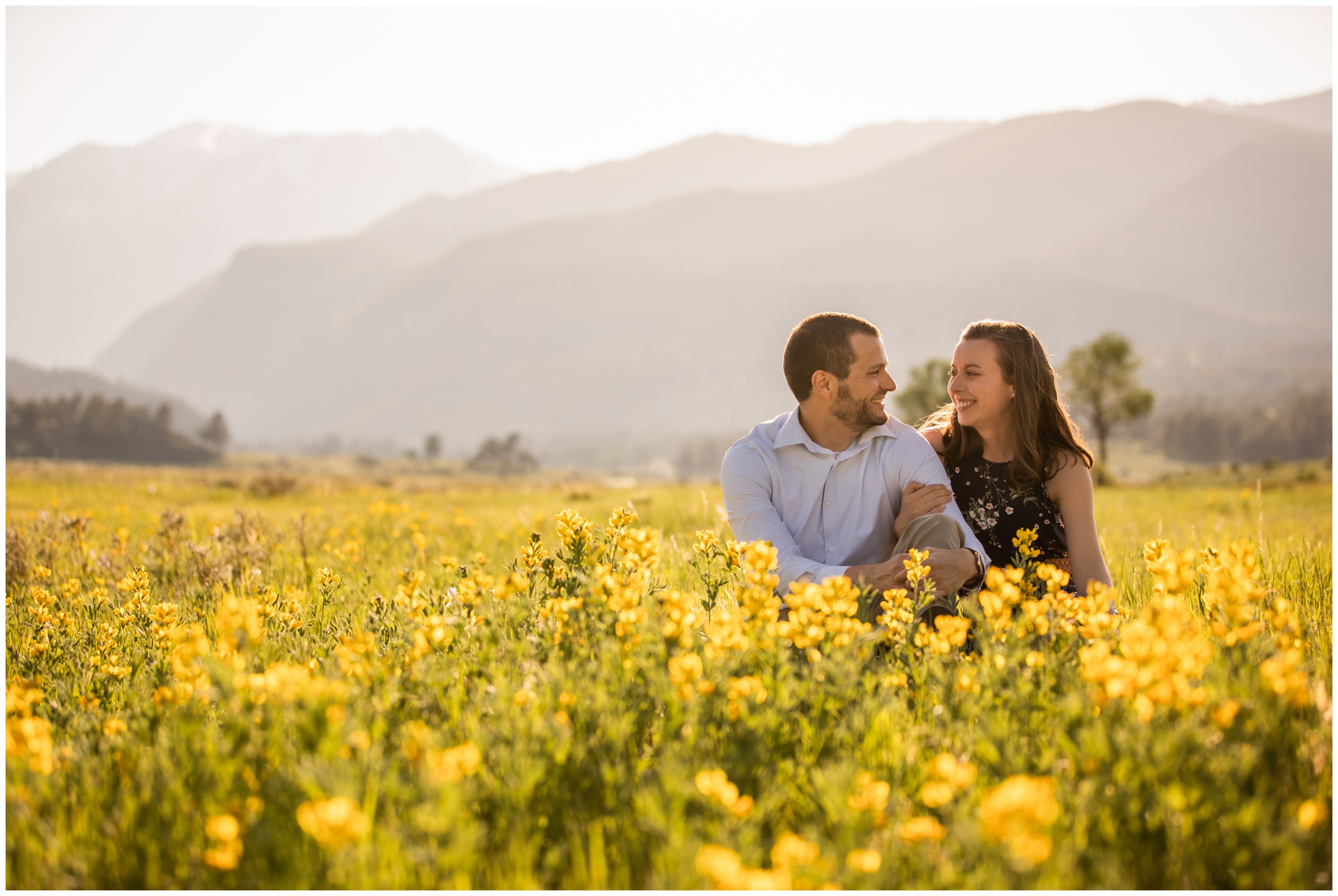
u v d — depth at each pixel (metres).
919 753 1.99
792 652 2.40
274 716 1.94
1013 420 3.79
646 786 1.80
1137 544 6.75
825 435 3.94
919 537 3.38
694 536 6.31
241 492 16.89
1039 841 1.39
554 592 2.96
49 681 2.89
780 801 1.76
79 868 1.65
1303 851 1.63
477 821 1.78
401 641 2.72
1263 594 2.43
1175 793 1.60
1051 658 2.21
